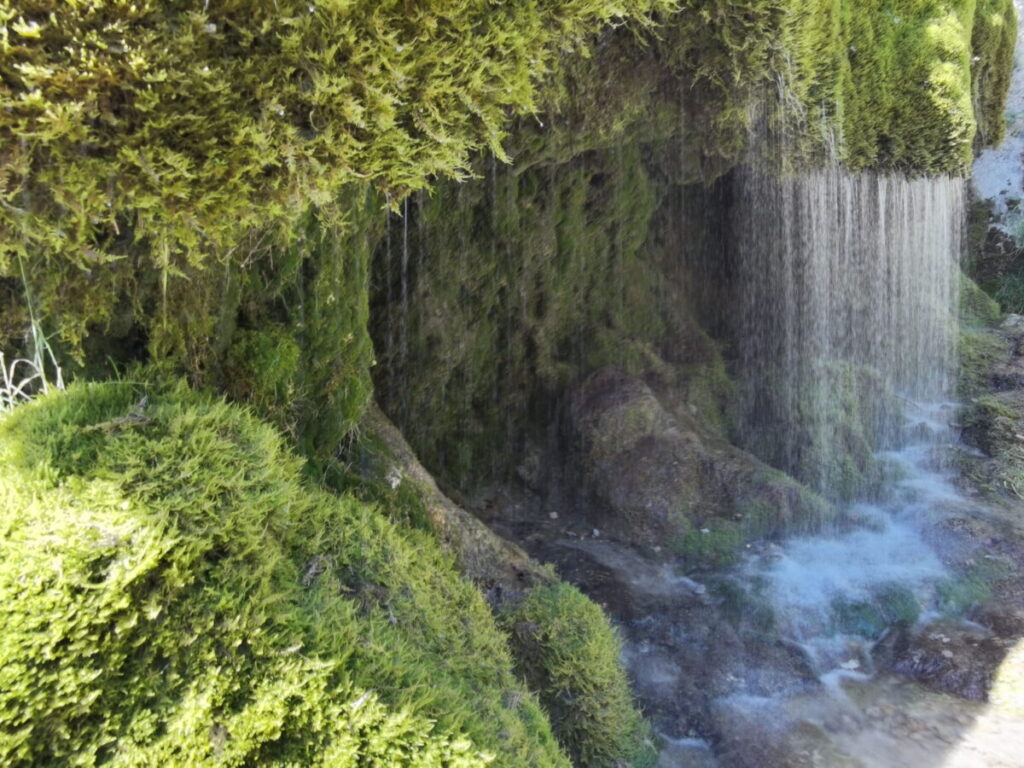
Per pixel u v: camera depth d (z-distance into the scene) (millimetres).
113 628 1229
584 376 5273
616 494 4781
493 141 1757
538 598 2842
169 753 1217
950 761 3012
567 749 2520
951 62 4281
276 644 1354
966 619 4012
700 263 6129
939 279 6891
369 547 1875
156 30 1283
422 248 3777
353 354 2352
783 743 3100
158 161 1338
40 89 1208
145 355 1760
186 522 1354
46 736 1159
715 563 4359
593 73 3014
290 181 1519
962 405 6695
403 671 1496
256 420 1694
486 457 4848
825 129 3639
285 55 1405
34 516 1237
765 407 5785
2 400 1488
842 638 3840
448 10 1557
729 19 2895
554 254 4609
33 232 1347
